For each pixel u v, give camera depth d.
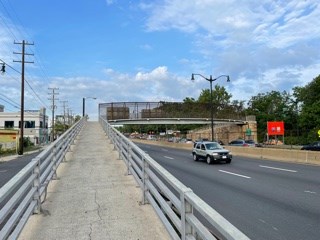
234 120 67.81
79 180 11.40
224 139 76.81
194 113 58.91
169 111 56.19
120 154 16.55
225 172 20.22
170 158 31.92
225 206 10.68
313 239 7.36
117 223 6.86
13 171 21.09
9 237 5.12
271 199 11.71
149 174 7.80
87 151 19.91
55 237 6.14
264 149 31.94
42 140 99.19
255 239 7.41
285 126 109.00
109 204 8.30
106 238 6.06
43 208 7.97
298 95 104.81
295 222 8.70
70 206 8.18
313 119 87.00
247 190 13.66
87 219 7.15
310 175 18.22
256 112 114.94
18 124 93.44
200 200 3.93
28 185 6.49
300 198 11.80
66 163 15.28
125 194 9.30
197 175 18.89
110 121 52.69
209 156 26.23
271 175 18.44
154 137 115.44
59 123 128.50
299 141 84.12
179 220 5.02
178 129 121.25
